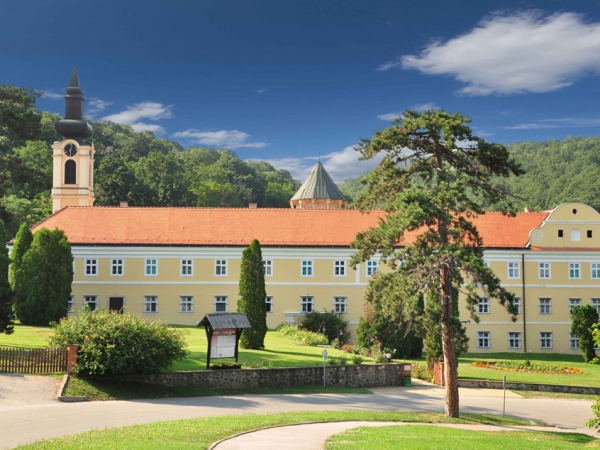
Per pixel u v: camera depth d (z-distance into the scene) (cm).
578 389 4509
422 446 2227
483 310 6500
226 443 2216
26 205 10138
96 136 16788
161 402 3222
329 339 6200
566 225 6588
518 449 2356
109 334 3391
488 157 3325
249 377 3812
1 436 2255
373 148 3362
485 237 6644
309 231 6662
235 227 6669
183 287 6431
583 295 6538
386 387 4316
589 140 17562
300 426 2680
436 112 3359
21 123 4669
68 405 2928
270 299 6475
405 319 3197
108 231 6531
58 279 5500
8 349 3378
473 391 4378
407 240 6488
